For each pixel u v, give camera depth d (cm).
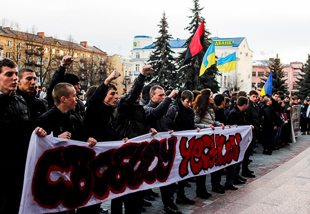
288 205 465
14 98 323
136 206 408
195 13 3041
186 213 440
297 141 1316
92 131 352
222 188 572
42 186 299
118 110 399
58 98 323
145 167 416
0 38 6084
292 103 1459
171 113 493
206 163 530
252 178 668
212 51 901
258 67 8138
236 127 611
